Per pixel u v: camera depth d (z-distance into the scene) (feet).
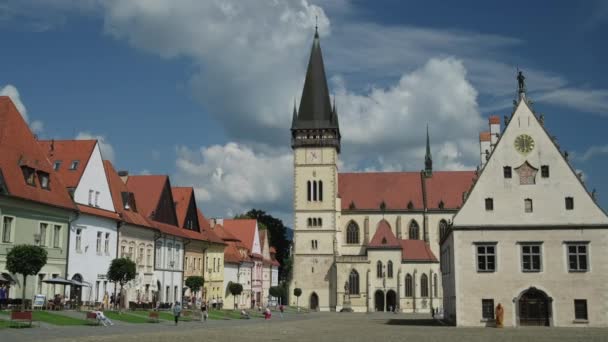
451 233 243.81
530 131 234.58
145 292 286.46
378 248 492.13
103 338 137.18
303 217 516.73
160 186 314.96
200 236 358.64
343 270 493.36
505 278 227.61
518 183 232.32
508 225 230.07
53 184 223.71
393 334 183.01
